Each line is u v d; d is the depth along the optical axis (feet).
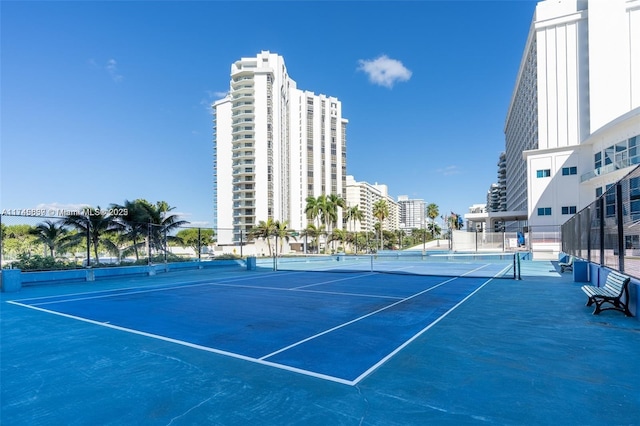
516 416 12.23
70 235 79.61
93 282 61.93
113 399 14.07
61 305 37.58
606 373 16.14
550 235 145.79
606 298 28.71
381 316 29.35
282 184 352.49
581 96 179.52
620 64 168.55
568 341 21.26
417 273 71.61
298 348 20.58
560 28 185.88
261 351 20.12
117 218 88.02
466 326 25.35
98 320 29.40
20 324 28.22
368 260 129.39
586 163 171.42
